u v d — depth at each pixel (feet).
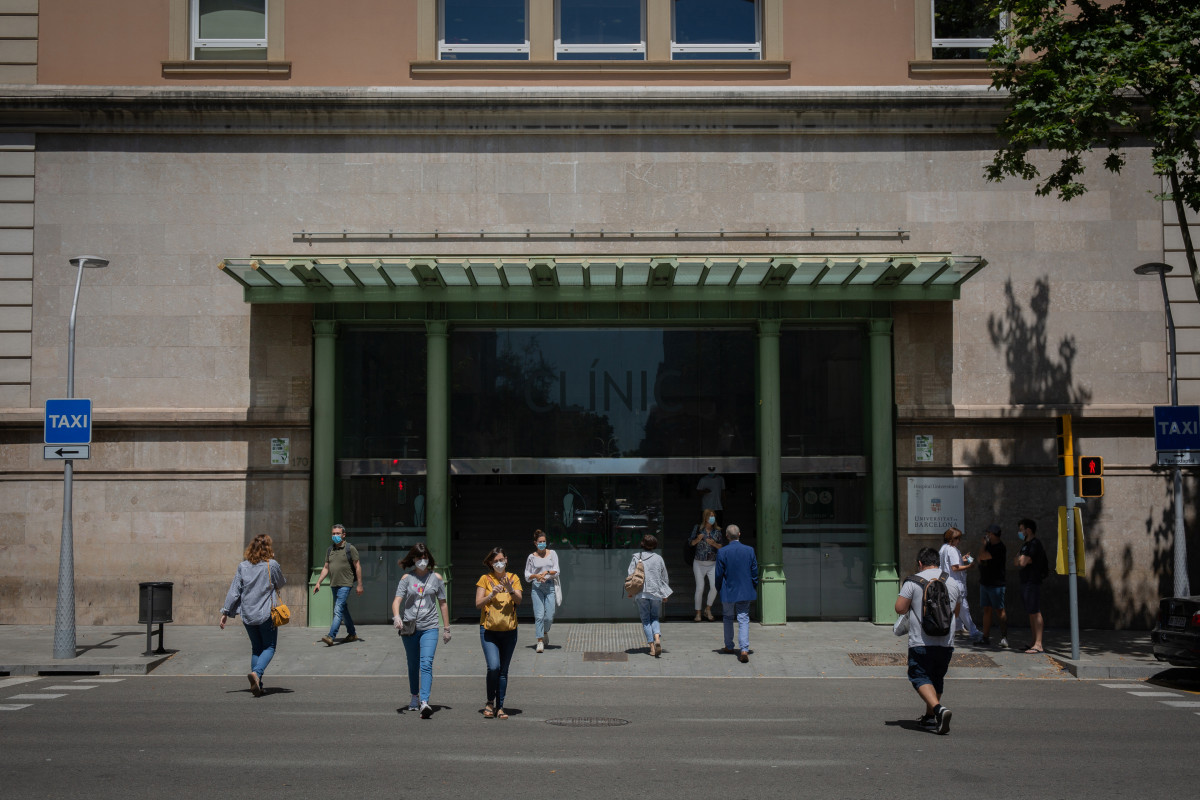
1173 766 29.32
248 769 28.68
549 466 62.44
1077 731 34.58
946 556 55.16
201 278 62.03
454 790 26.37
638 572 51.06
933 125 62.75
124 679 46.57
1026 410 61.87
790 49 63.72
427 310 61.11
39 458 61.41
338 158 62.23
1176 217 63.62
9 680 46.32
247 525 61.11
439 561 60.13
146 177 62.08
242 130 61.98
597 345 63.26
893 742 32.63
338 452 62.08
